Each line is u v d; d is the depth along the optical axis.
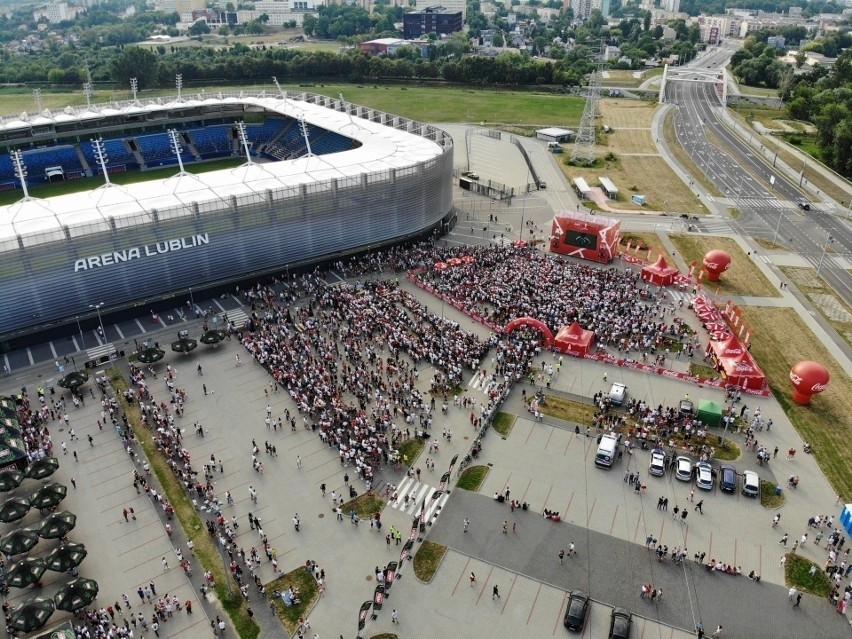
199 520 63.81
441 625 53.91
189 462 70.50
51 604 52.31
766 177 175.12
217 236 102.38
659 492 67.69
